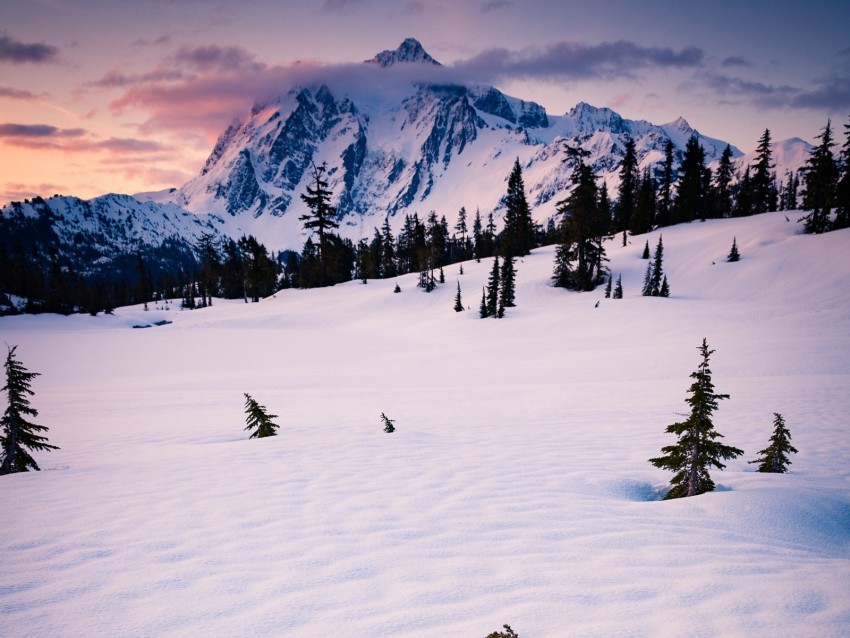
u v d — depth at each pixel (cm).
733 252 5547
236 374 2662
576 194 5750
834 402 1205
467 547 384
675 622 272
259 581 329
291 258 12975
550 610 288
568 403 1357
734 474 633
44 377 2814
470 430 987
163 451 806
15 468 707
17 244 10625
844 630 261
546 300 5691
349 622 281
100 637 267
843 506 495
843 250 4731
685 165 7844
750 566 343
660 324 3597
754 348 2292
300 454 729
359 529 421
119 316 7744
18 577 336
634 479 625
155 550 378
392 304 6844
